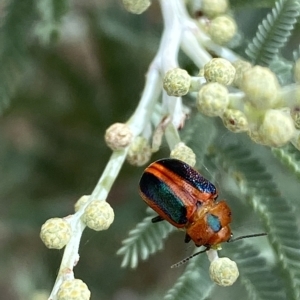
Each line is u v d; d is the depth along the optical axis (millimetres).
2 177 148
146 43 126
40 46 132
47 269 146
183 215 83
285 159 80
